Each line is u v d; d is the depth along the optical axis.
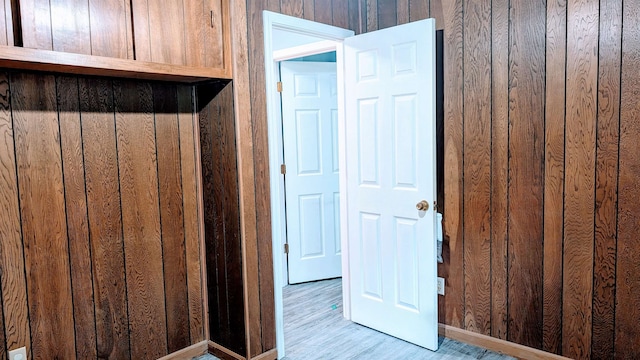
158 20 2.03
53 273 2.00
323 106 3.84
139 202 2.31
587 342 2.23
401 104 2.61
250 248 2.39
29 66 1.75
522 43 2.32
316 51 3.22
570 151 2.20
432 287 2.55
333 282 3.92
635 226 2.04
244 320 2.40
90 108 2.10
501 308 2.52
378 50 2.69
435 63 2.50
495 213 2.49
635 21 1.97
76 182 2.06
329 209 3.94
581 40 2.13
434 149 2.49
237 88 2.30
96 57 1.79
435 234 2.53
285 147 3.75
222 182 2.43
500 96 2.42
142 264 2.34
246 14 2.33
